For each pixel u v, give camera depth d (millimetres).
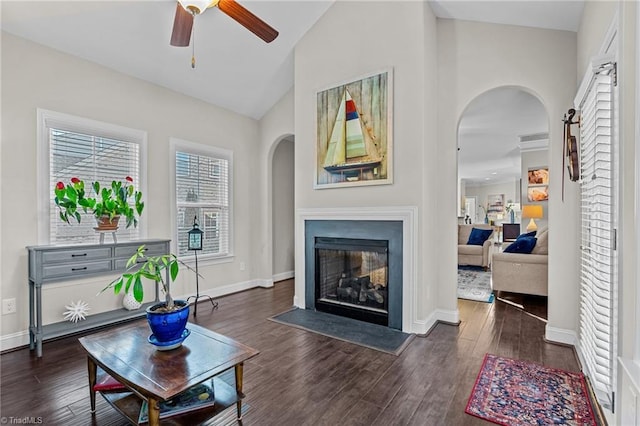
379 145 3236
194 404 1624
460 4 2963
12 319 2684
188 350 1734
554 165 2787
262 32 2344
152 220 3695
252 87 4352
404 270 3043
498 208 13562
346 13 3500
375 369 2312
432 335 2959
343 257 3592
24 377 2215
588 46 2301
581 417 1771
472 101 3229
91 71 3191
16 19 2613
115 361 1606
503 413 1804
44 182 2869
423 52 3006
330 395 1992
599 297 1764
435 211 3326
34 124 2816
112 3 2746
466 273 5961
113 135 3361
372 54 3311
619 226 1438
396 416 1782
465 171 10516
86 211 2984
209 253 4375
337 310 3545
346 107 3461
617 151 1514
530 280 4004
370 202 3312
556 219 2766
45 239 2875
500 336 2922
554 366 2338
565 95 2777
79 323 2891
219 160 4512
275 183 5488
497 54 3074
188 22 2219
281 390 2049
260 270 5051
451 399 1938
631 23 1372
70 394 2012
